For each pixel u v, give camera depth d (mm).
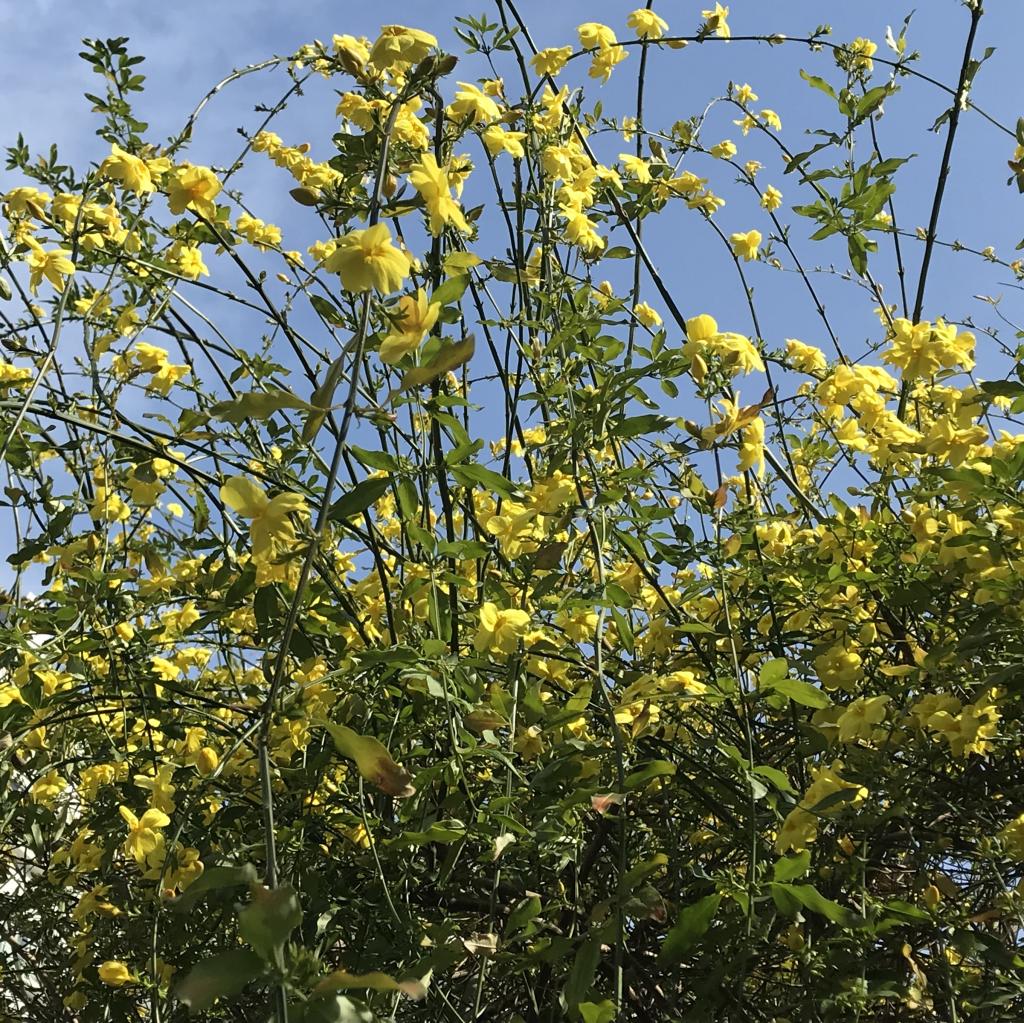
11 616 1131
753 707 1068
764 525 1130
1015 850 914
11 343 1120
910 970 906
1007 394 983
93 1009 1016
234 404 669
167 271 1134
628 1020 964
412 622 1025
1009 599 904
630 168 1322
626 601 926
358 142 856
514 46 1280
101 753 1132
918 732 945
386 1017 764
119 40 1167
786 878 808
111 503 1221
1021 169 1198
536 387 1116
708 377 958
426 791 904
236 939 979
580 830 916
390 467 870
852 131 1306
